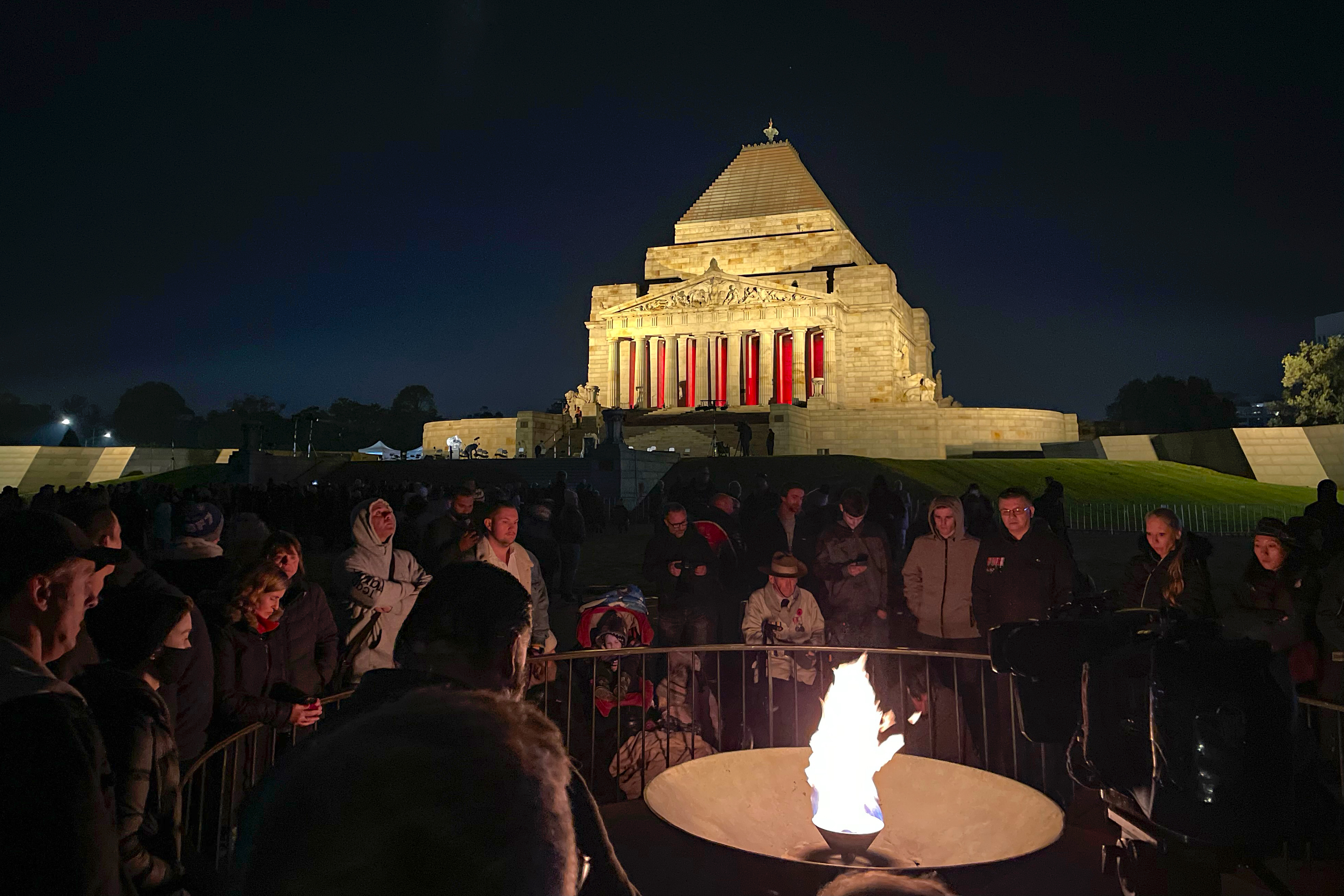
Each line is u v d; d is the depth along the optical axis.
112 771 3.49
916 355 107.56
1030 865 3.76
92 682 3.93
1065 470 55.19
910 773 4.44
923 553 9.72
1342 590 7.25
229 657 6.24
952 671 8.98
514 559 8.61
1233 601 8.95
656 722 8.71
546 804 1.18
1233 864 2.83
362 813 1.06
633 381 95.00
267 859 1.10
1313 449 61.66
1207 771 2.68
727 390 92.38
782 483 47.81
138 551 27.59
